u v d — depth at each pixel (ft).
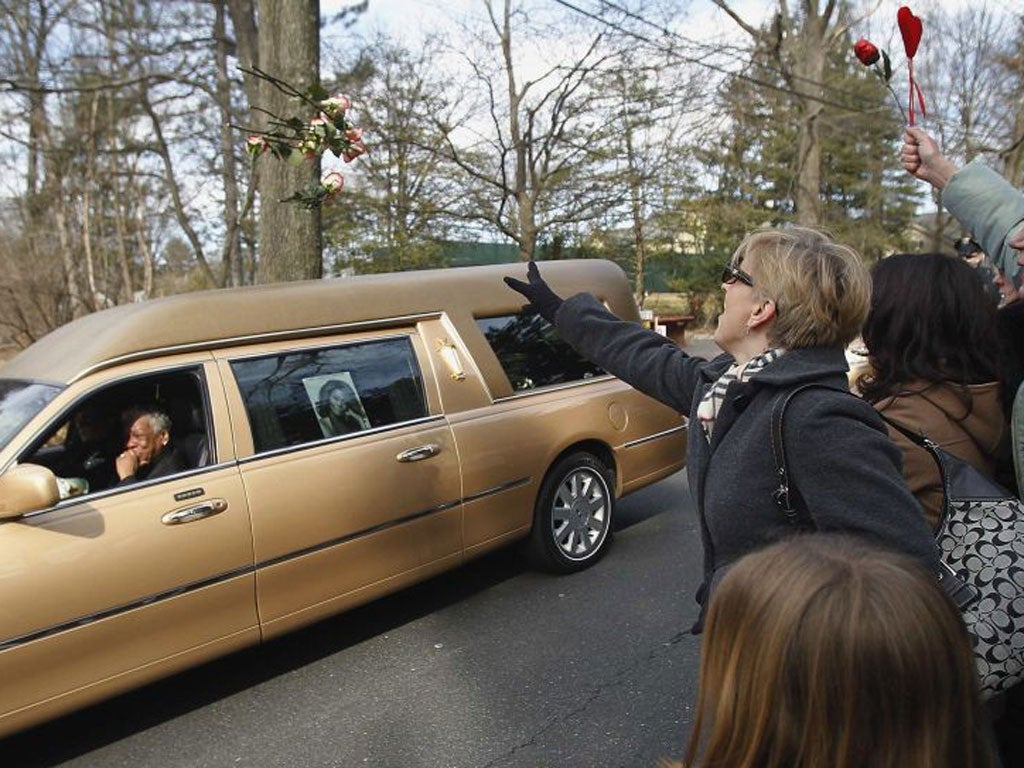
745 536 5.41
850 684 3.02
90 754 10.21
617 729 10.23
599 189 51.80
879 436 5.15
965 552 5.48
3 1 35.45
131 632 9.80
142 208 61.98
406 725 10.50
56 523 9.37
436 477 12.97
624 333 7.50
